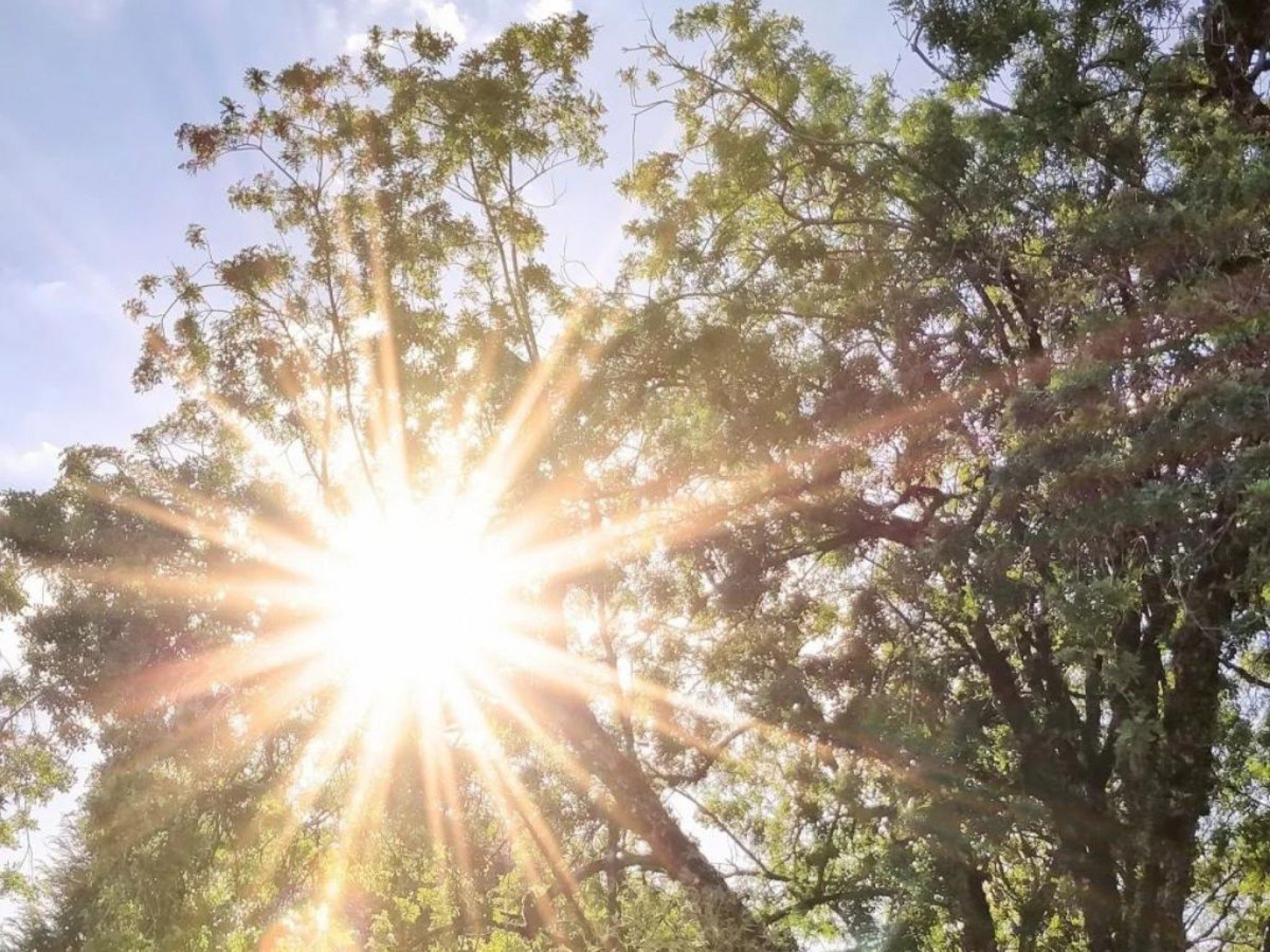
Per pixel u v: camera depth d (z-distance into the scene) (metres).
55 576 18.98
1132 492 12.87
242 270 19.22
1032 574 15.49
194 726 18.22
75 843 20.80
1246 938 22.06
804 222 19.28
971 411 16.28
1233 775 19.56
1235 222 13.16
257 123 19.59
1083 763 17.91
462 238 19.75
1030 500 14.28
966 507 17.72
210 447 20.09
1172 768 15.15
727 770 22.55
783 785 22.22
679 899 19.05
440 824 20.05
